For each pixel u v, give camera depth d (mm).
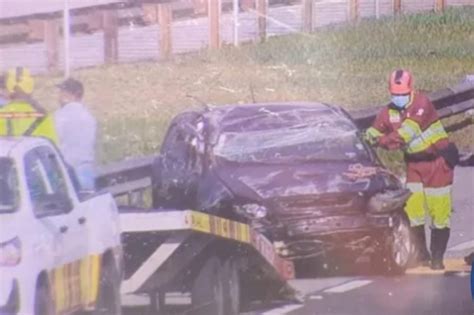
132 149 11453
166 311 11188
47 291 10109
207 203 11375
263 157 11469
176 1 11812
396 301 11516
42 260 10070
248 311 11305
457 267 11688
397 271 11508
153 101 11625
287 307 11367
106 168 11328
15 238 9922
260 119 11562
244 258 11281
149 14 11820
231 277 11266
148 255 11172
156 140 11500
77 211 10617
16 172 10219
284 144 11508
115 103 11570
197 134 11562
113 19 11773
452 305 11586
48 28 11664
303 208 11344
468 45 11789
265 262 11289
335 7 11719
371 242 11422
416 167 11781
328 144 11508
